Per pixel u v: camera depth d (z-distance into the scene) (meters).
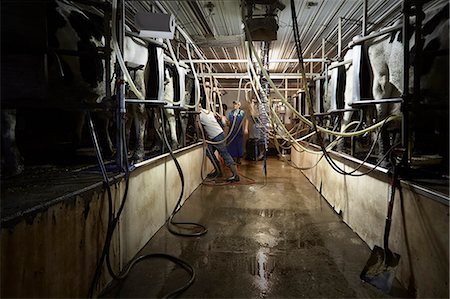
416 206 1.86
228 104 9.50
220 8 3.79
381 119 2.83
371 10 3.91
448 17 2.08
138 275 2.19
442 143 2.34
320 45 5.69
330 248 2.66
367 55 2.90
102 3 2.19
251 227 3.19
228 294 1.96
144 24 2.52
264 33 3.04
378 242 2.44
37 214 1.36
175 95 4.29
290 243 2.77
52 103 1.94
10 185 1.86
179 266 2.32
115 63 2.38
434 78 2.25
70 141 3.34
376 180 2.50
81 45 2.49
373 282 2.04
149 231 2.83
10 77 1.83
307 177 5.88
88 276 1.80
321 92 5.16
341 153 3.69
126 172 2.21
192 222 3.33
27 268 1.30
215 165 6.09
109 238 1.89
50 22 2.30
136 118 3.02
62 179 2.07
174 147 4.14
